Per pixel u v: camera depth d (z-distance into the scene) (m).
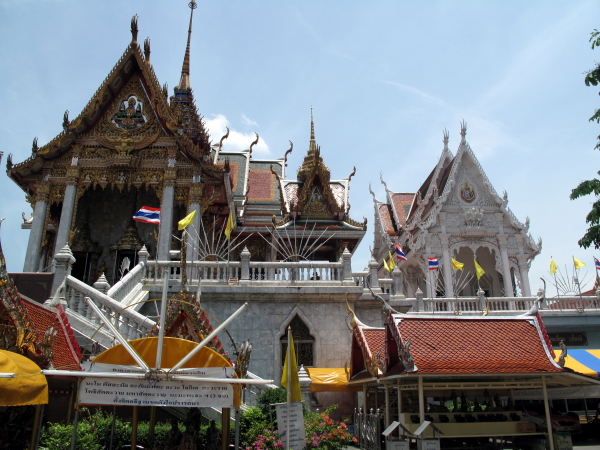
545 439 12.91
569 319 28.77
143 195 31.31
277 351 19.52
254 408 13.32
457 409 14.77
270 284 20.23
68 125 27.86
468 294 41.75
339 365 19.75
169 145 28.38
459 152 40.47
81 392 8.78
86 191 31.02
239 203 36.88
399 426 12.69
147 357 10.13
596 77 16.06
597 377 14.62
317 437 11.59
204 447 10.62
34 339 8.95
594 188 16.09
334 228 33.31
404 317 12.93
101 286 17.48
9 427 10.33
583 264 30.34
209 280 20.28
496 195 39.47
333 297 20.34
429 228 38.47
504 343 12.66
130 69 29.58
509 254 38.75
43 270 29.89
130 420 13.80
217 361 10.04
